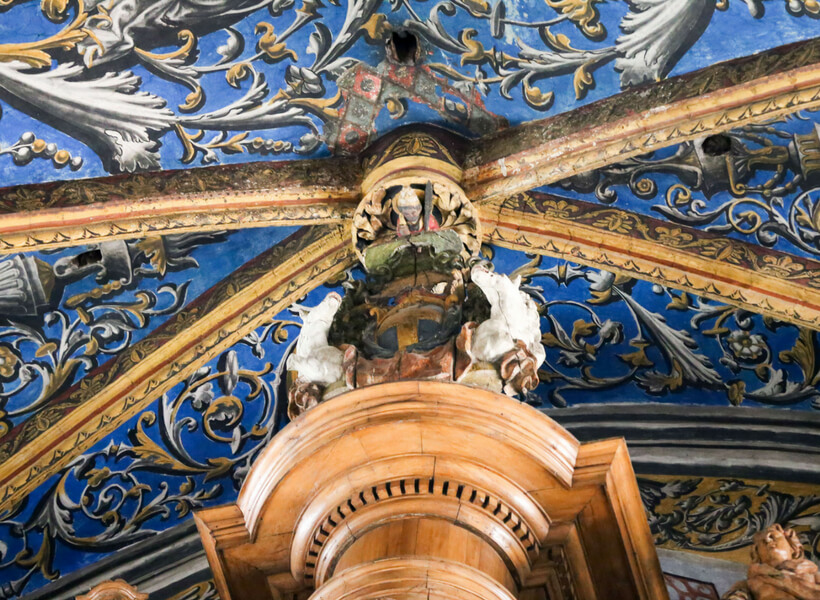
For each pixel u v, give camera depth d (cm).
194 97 653
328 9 644
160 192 655
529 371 555
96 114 646
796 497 695
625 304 710
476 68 659
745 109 641
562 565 544
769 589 544
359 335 584
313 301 707
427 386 536
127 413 709
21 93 637
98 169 654
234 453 730
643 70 653
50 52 633
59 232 648
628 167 677
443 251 638
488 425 535
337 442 537
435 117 670
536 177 662
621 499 539
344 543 535
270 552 554
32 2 622
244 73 654
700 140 667
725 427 716
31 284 680
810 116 653
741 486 702
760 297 682
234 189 661
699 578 682
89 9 628
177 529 736
